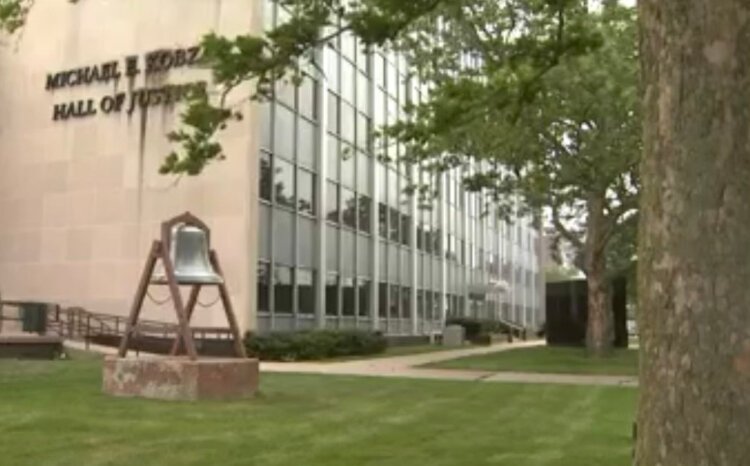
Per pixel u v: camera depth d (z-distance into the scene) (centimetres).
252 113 2445
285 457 859
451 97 1151
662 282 367
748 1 366
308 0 984
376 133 2675
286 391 1503
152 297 2422
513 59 1104
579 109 2198
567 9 1259
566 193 2652
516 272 6731
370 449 918
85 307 2605
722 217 356
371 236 3400
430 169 2758
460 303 4872
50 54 2758
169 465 812
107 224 2605
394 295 3691
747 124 361
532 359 2617
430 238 4288
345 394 1486
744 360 348
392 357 2727
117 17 2659
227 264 2427
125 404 1238
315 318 2855
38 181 2731
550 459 880
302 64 2294
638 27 404
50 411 1146
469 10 2208
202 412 1177
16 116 2788
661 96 377
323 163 2930
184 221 1409
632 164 2350
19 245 2731
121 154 2603
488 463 854
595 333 2717
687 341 356
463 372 2120
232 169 2442
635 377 2006
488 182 2752
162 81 2553
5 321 2670
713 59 364
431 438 1008
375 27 988
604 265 2767
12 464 801
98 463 813
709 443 348
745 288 352
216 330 1822
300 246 2770
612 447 962
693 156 364
